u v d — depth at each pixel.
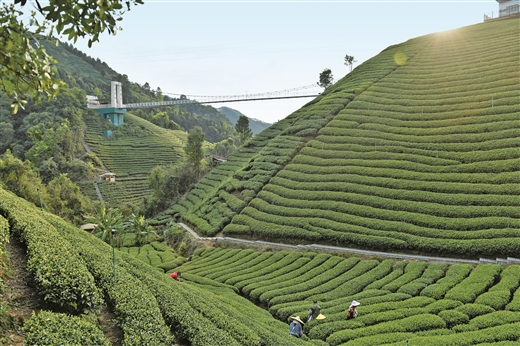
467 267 34.03
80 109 149.00
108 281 17.72
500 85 63.16
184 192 94.62
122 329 15.06
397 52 95.31
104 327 14.98
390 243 41.28
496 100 59.09
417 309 27.50
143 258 54.47
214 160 105.56
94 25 8.89
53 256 16.39
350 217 47.50
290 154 68.44
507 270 31.64
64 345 10.96
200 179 96.06
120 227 60.31
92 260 19.64
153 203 91.94
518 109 55.19
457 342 22.59
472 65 74.00
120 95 160.62
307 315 29.11
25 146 124.38
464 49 83.00
